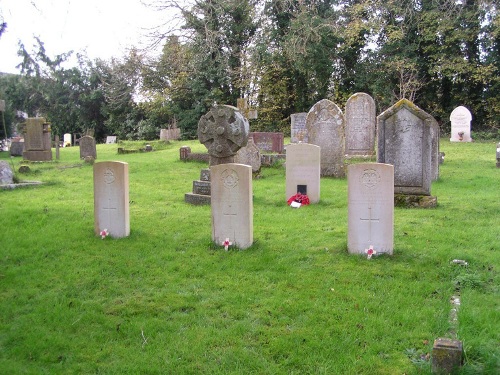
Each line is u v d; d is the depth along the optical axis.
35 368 4.66
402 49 32.84
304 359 4.68
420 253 7.55
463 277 6.41
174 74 37.06
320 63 33.50
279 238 8.62
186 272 7.02
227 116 12.23
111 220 8.77
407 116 11.02
